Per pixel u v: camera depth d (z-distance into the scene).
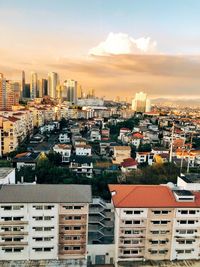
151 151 155.12
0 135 144.00
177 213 60.78
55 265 58.97
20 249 59.62
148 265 60.03
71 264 59.47
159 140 197.88
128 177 102.19
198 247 62.28
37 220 59.00
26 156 128.00
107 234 65.94
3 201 56.91
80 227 60.31
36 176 95.00
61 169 106.31
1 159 139.12
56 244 60.19
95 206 67.75
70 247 60.81
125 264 60.06
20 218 58.56
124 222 60.00
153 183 96.81
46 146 158.50
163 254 61.84
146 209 59.97
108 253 62.84
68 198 59.38
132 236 60.62
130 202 60.34
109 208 67.75
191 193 62.62
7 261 59.31
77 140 167.88
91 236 65.88
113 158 145.75
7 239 58.94
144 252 61.41
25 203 57.72
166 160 138.75
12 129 146.25
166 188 65.94
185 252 62.22
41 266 58.47
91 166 118.94
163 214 60.59
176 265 60.34
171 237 61.50
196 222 61.53
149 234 60.94
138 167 132.00
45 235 59.66
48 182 95.81
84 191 61.91
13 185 61.72
